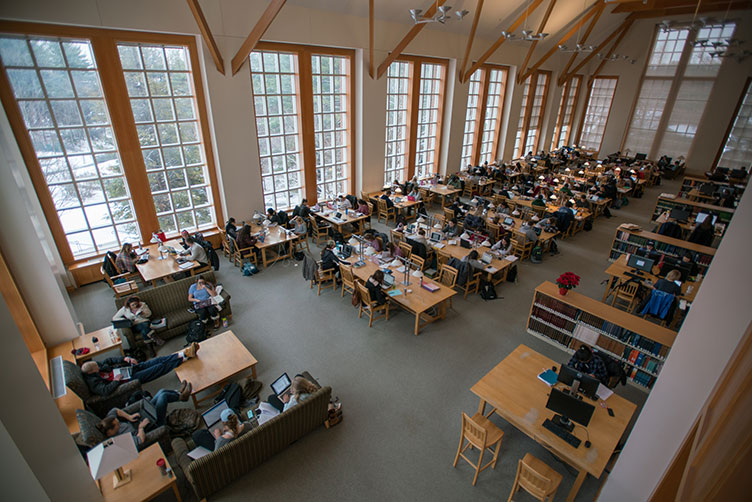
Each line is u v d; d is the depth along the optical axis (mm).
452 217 11102
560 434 3840
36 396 2453
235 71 8625
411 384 5520
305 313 7211
